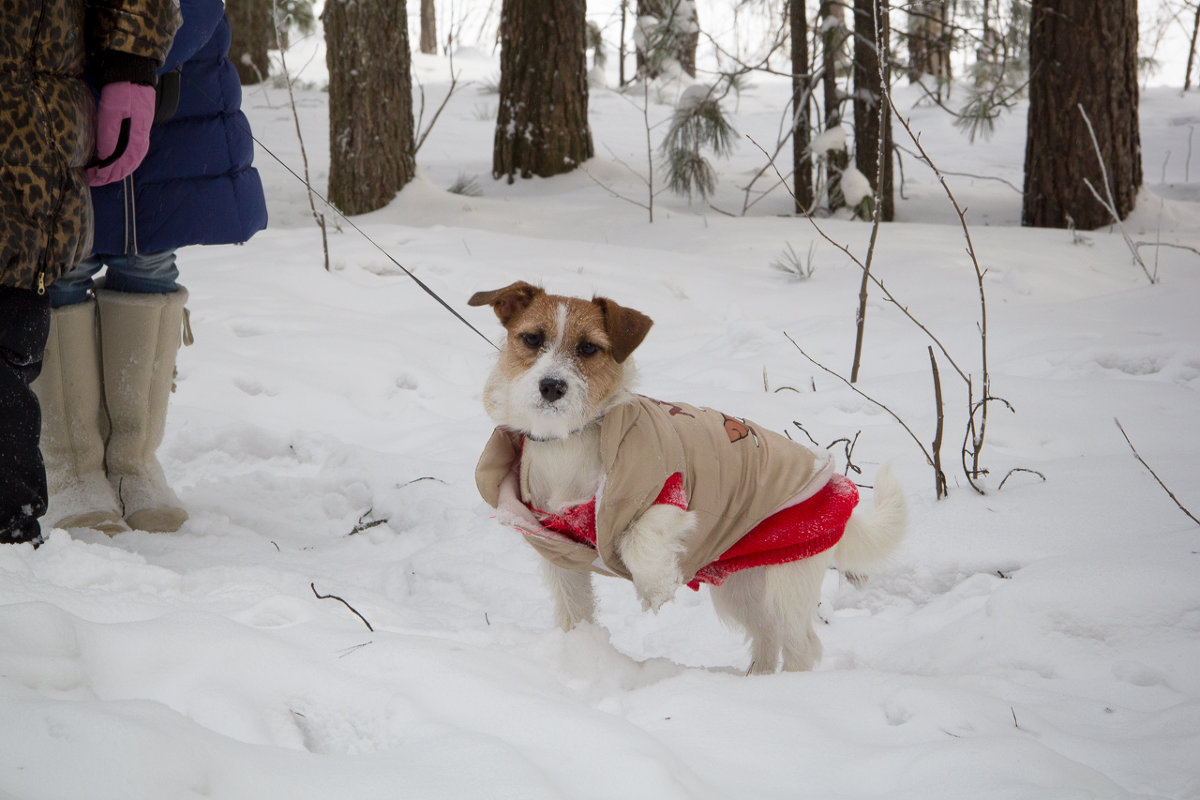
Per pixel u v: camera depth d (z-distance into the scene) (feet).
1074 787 6.50
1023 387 16.56
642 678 8.87
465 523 13.80
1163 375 16.90
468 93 71.20
